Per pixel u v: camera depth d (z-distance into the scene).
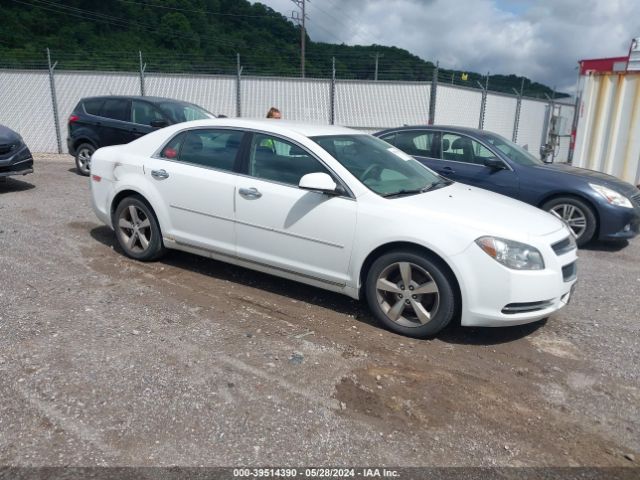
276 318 4.39
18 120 16.92
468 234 3.90
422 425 3.06
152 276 5.19
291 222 4.47
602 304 5.13
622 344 4.23
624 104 10.02
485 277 3.85
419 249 4.03
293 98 16.77
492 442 2.95
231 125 4.96
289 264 4.57
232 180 4.77
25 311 4.22
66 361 3.51
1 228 6.62
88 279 5.02
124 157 5.52
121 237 5.61
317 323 4.33
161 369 3.48
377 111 16.75
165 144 5.32
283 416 3.06
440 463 2.76
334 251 4.32
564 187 7.12
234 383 3.37
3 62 17.50
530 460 2.82
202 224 5.00
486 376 3.65
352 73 17.42
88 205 8.23
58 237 6.33
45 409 3.01
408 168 5.00
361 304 4.77
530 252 3.91
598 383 3.62
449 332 4.31
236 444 2.81
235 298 4.76
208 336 3.98
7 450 2.68
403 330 4.16
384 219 4.11
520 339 4.25
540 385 3.57
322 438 2.90
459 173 7.69
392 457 2.78
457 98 17.30
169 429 2.90
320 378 3.49
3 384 3.21
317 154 4.47
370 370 3.62
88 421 2.93
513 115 19.75
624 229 7.05
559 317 4.75
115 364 3.50
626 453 2.92
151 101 10.63
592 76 10.29
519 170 7.39
